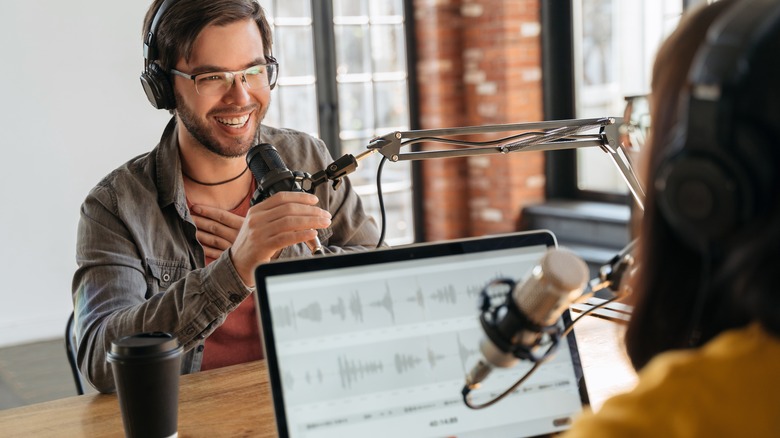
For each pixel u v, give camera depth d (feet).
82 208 5.63
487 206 17.51
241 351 5.72
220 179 5.89
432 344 3.48
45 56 14.53
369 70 17.37
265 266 3.35
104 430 4.07
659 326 2.17
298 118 16.75
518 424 3.48
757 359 1.74
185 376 4.71
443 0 17.10
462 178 17.88
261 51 5.60
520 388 3.52
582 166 16.93
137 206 5.60
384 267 3.50
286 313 3.34
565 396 3.57
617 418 1.73
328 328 3.37
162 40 5.45
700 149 1.73
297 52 16.58
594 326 5.14
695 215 1.77
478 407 3.06
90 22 14.75
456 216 17.92
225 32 5.39
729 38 1.70
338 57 16.99
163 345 3.66
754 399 1.70
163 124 15.47
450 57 17.37
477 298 3.56
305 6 16.57
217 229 5.83
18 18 14.32
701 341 1.97
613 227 15.06
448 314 3.52
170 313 4.74
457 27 17.31
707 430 1.69
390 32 17.51
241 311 5.71
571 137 4.77
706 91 1.70
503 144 4.62
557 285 2.27
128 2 14.94
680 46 2.01
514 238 3.67
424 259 3.55
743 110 1.66
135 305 5.01
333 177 4.64
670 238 2.08
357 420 3.32
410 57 17.72
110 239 5.45
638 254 2.23
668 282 2.13
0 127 14.40
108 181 5.66
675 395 1.73
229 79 5.43
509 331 2.42
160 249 5.66
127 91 15.14
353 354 3.38
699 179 1.73
